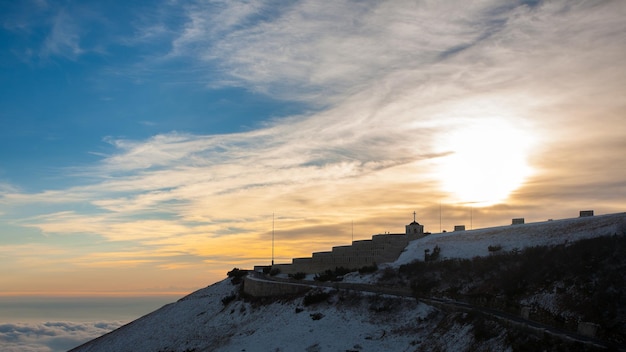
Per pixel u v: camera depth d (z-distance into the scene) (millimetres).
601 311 85750
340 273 155375
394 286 129250
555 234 126500
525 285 105375
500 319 90688
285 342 114625
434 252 143875
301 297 136250
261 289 154125
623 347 74250
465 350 89750
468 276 122312
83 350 180375
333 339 110188
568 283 97312
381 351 101750
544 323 88625
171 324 168375
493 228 150750
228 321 149875
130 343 165750
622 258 98000
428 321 106688
